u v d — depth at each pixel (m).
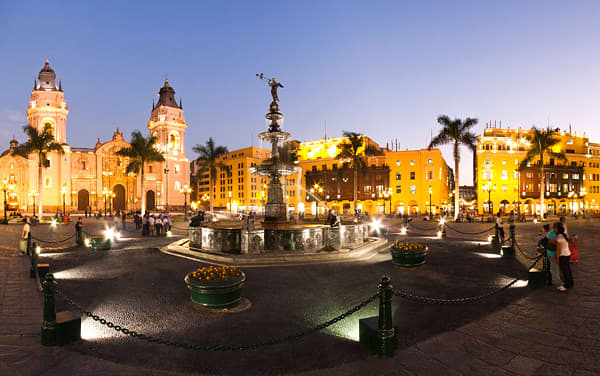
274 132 14.88
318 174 75.81
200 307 6.53
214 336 5.14
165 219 23.05
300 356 4.42
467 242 17.67
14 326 5.48
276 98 15.77
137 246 16.30
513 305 6.47
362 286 8.16
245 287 8.08
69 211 67.25
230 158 95.19
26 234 13.66
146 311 6.36
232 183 90.19
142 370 4.04
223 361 4.29
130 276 9.43
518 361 4.21
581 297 6.91
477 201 62.09
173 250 13.96
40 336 5.07
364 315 6.07
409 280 8.80
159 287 8.19
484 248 15.15
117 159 76.56
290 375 3.92
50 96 69.81
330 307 6.55
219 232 12.55
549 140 40.44
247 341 4.95
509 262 11.45
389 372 3.96
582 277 8.64
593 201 67.69
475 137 36.06
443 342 4.80
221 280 6.34
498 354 4.41
